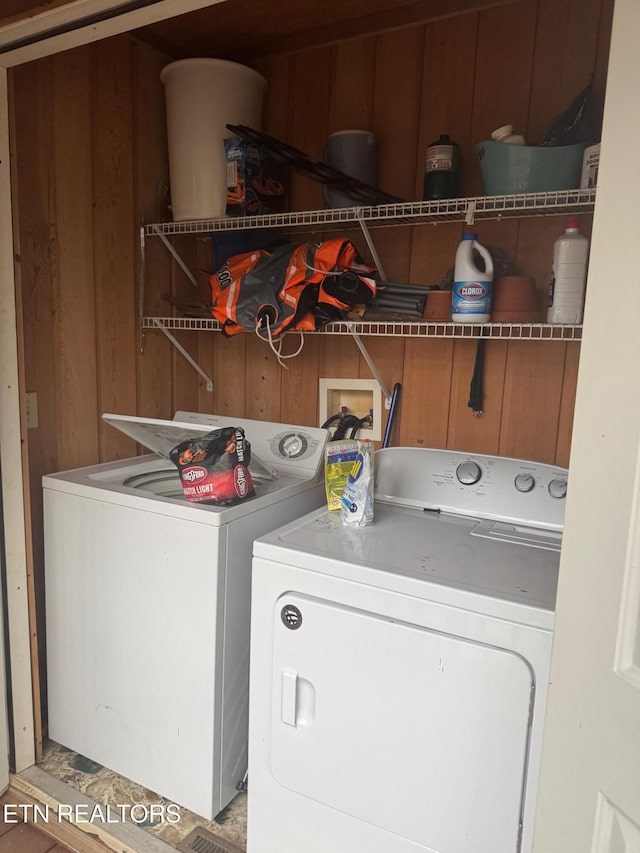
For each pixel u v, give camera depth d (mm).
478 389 2070
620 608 842
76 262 2107
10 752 1940
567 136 1691
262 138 2025
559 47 1854
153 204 2379
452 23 2004
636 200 792
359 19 2102
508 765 1266
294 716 1504
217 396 2631
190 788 1792
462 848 1332
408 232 2152
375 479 1969
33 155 1933
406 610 1349
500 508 1789
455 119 2035
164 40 2277
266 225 2117
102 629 1911
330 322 1936
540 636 1218
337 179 1942
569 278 1661
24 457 1861
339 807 1468
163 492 2189
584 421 878
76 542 1931
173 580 1735
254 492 1832
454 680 1302
